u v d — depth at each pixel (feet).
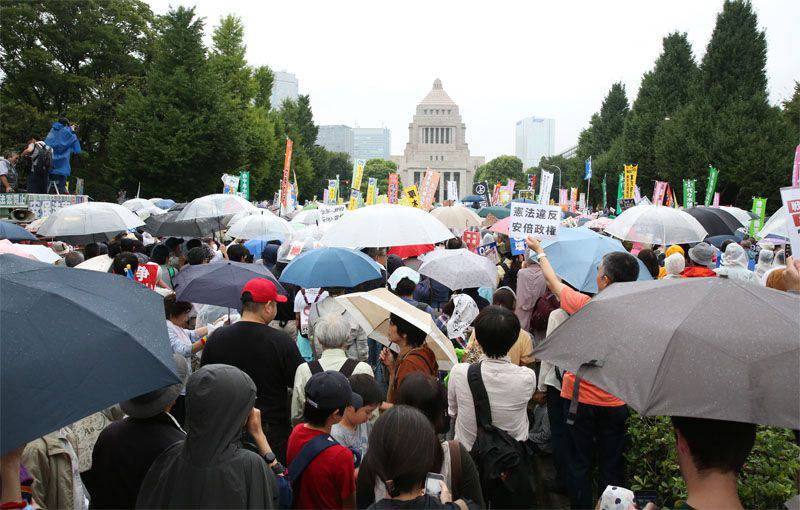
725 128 113.70
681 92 146.82
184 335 17.83
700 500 6.83
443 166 436.76
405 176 444.96
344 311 20.40
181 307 17.70
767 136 110.22
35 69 117.39
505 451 13.12
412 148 442.91
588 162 80.84
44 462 10.06
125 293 8.30
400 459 7.84
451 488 10.61
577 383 7.82
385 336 16.99
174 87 117.19
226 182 57.93
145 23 132.36
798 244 14.58
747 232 47.78
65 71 122.21
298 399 14.32
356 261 21.31
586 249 19.34
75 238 35.94
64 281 7.92
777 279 17.56
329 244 23.08
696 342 7.10
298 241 27.81
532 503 13.37
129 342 7.34
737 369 6.77
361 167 51.34
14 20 114.52
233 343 14.61
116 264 20.74
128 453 9.95
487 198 117.60
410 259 33.32
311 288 20.57
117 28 127.03
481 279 23.81
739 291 7.76
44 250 23.65
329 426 10.88
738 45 117.70
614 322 8.03
